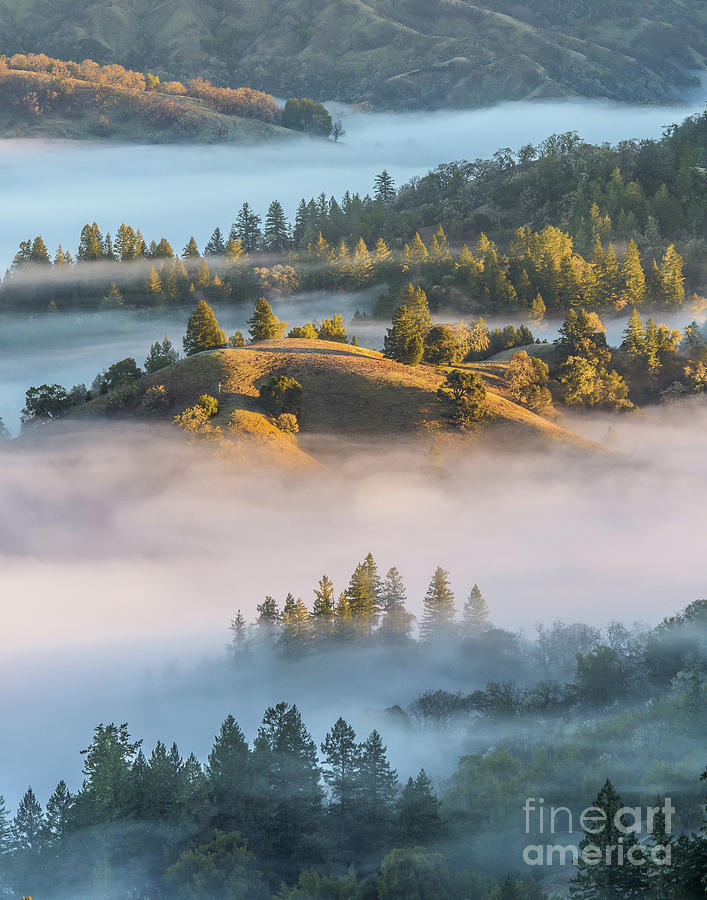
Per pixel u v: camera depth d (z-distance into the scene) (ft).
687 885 479.00
